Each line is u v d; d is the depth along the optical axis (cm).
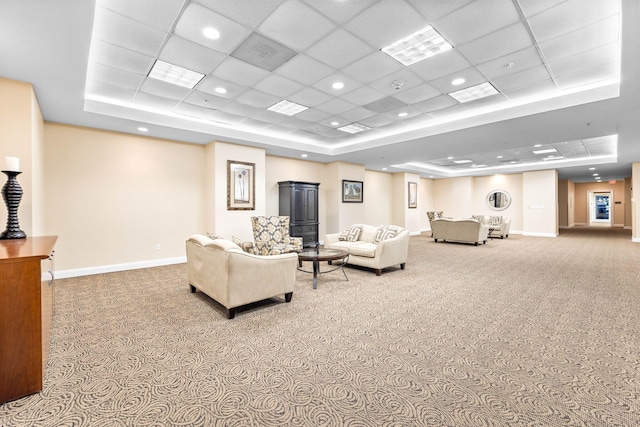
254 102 483
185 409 172
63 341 259
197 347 248
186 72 382
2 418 164
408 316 319
